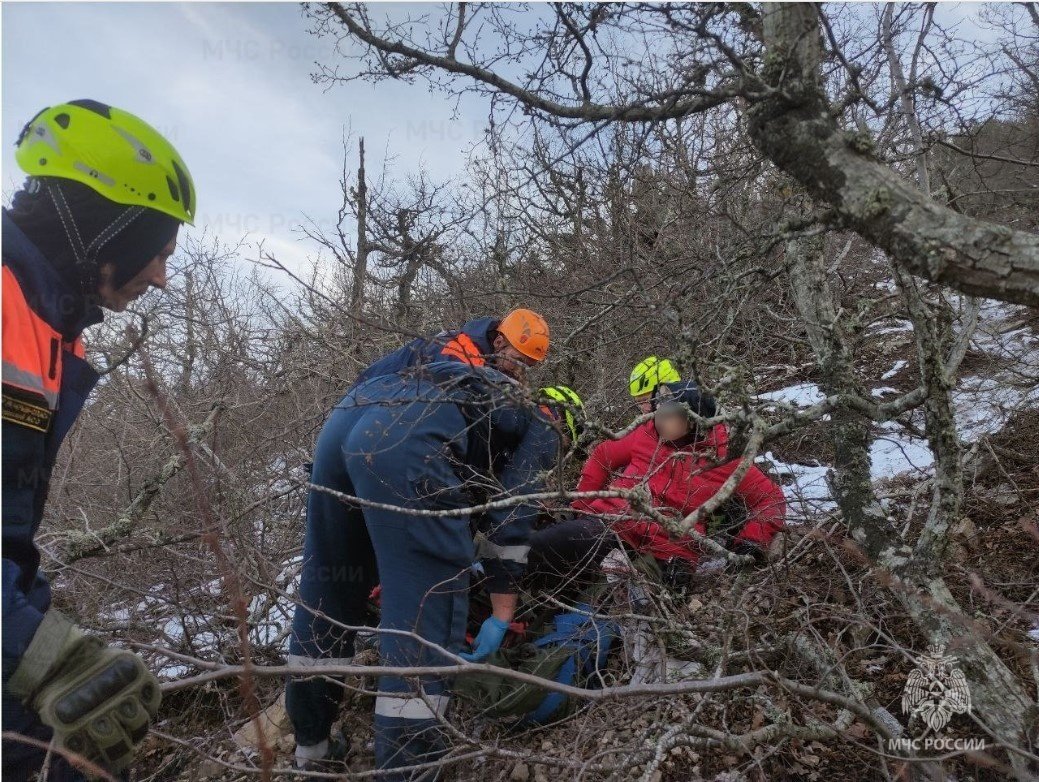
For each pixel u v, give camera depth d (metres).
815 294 2.46
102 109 1.41
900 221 1.37
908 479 3.33
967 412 3.64
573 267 4.00
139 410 3.68
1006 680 1.84
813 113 1.45
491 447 2.25
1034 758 1.54
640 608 2.57
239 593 1.19
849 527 2.27
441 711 2.03
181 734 2.59
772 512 2.71
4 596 1.17
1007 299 1.30
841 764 2.08
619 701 2.15
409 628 1.99
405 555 2.01
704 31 1.37
